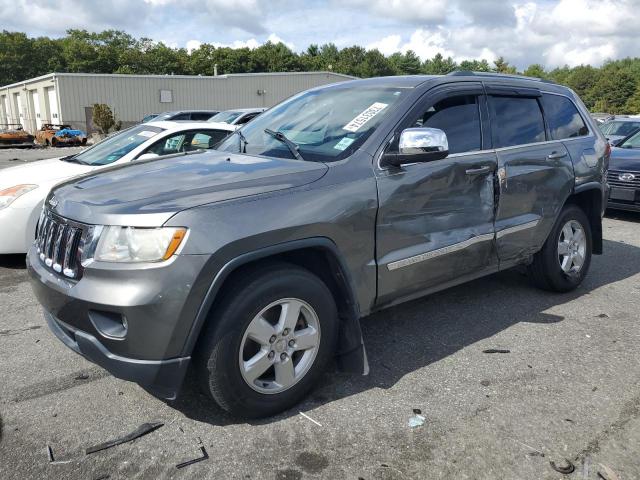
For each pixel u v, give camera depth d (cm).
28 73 8494
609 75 10544
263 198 289
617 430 299
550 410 319
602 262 638
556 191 470
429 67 12912
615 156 888
